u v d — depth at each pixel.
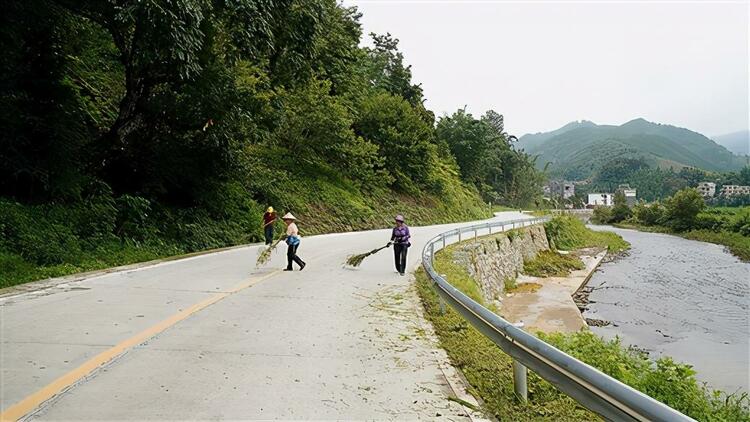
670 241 61.66
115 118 18.17
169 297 8.79
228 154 18.72
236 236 19.62
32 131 12.95
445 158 65.81
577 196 145.12
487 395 4.96
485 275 22.36
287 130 31.73
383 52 62.31
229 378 4.96
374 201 37.78
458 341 6.84
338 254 17.14
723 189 135.88
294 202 27.02
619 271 35.81
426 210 45.28
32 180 12.81
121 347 5.75
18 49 13.10
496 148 99.25
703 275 34.00
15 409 4.02
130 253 13.80
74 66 17.61
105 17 14.35
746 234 60.91
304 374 5.19
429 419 4.22
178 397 4.43
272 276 11.74
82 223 13.40
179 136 17.89
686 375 8.02
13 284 9.66
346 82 41.72
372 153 38.53
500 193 101.00
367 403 4.51
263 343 6.24
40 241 11.51
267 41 14.75
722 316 21.84
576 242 49.59
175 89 16.25
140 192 16.64
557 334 9.90
